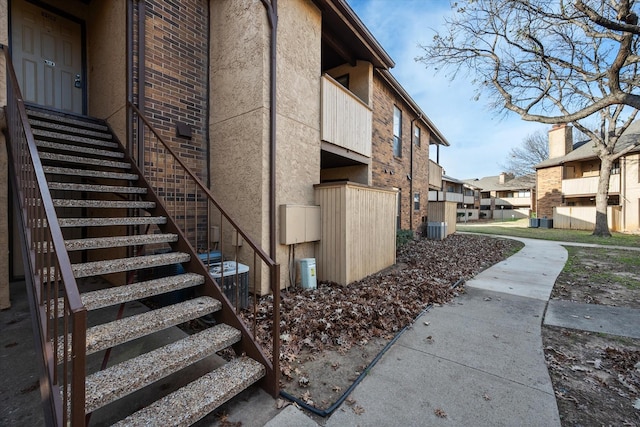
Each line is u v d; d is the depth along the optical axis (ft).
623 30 16.96
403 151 37.37
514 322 12.39
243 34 15.92
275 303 7.57
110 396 5.61
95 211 16.83
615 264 24.26
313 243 18.92
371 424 6.61
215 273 12.37
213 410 6.72
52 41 16.63
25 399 7.23
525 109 29.19
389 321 12.37
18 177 9.09
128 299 7.75
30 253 7.66
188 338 7.98
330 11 19.94
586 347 10.19
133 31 14.02
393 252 23.84
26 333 10.55
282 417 6.82
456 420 6.72
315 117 19.31
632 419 6.78
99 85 16.78
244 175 15.88
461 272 21.34
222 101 17.02
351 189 18.26
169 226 11.51
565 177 69.46
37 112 13.07
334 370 8.82
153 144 14.83
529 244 37.65
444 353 9.80
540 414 6.90
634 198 55.42
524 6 21.31
